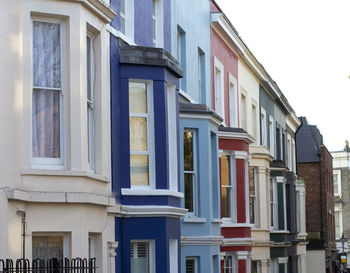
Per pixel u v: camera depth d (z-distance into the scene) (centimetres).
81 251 1722
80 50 1766
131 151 2139
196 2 3123
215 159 2794
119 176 2078
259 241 3862
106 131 1956
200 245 2645
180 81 2881
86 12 1812
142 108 2169
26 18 1681
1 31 1589
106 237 1905
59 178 1698
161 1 2616
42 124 1730
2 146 1567
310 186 6925
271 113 4812
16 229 1594
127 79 2120
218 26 3425
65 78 1752
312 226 6875
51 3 1725
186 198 2634
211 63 3366
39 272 1580
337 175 10788
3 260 1500
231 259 3225
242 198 3225
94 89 1914
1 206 1550
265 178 3959
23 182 1642
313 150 6956
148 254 2144
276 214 4406
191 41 3023
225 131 3180
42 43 1742
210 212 2669
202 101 3203
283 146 5344
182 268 2578
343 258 7988
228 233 3177
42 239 1702
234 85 3772
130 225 2094
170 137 2269
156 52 2161
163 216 2138
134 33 2286
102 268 1864
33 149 1714
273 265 4397
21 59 1656
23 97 1658
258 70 4259
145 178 2150
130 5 2286
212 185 2781
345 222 10675
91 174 1780
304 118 7162
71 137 1734
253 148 3903
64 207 1702
